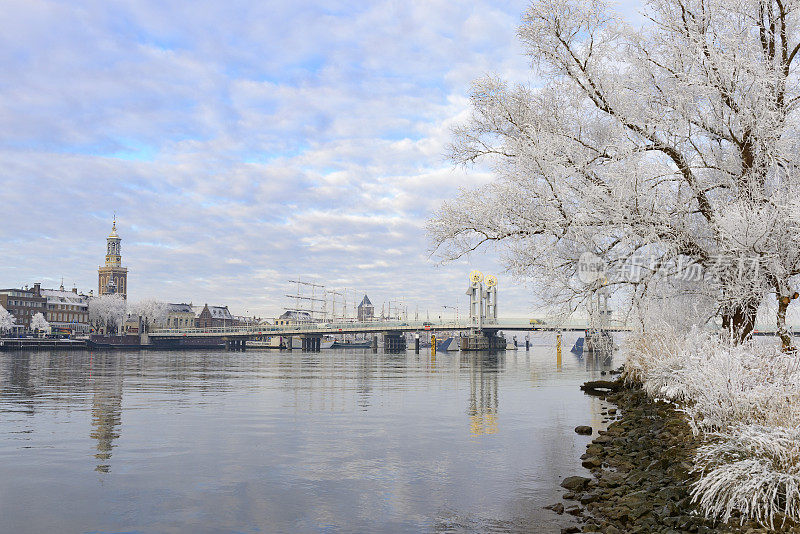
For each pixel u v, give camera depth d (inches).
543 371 1918.1
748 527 272.7
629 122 574.9
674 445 454.3
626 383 1019.9
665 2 583.5
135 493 374.3
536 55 603.2
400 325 6584.6
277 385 1273.4
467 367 2300.7
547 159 537.3
